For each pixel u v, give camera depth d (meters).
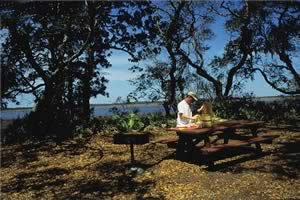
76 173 10.43
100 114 20.80
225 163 10.39
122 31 23.23
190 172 9.74
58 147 14.02
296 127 17.17
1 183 10.05
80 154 12.70
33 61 20.17
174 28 25.38
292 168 9.87
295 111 22.25
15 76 20.16
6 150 14.08
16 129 17.33
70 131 16.16
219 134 11.65
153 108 23.83
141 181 9.30
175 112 24.31
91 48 22.22
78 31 21.42
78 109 20.75
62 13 20.66
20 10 19.89
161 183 9.04
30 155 13.03
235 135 11.95
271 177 9.19
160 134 15.68
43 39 21.00
